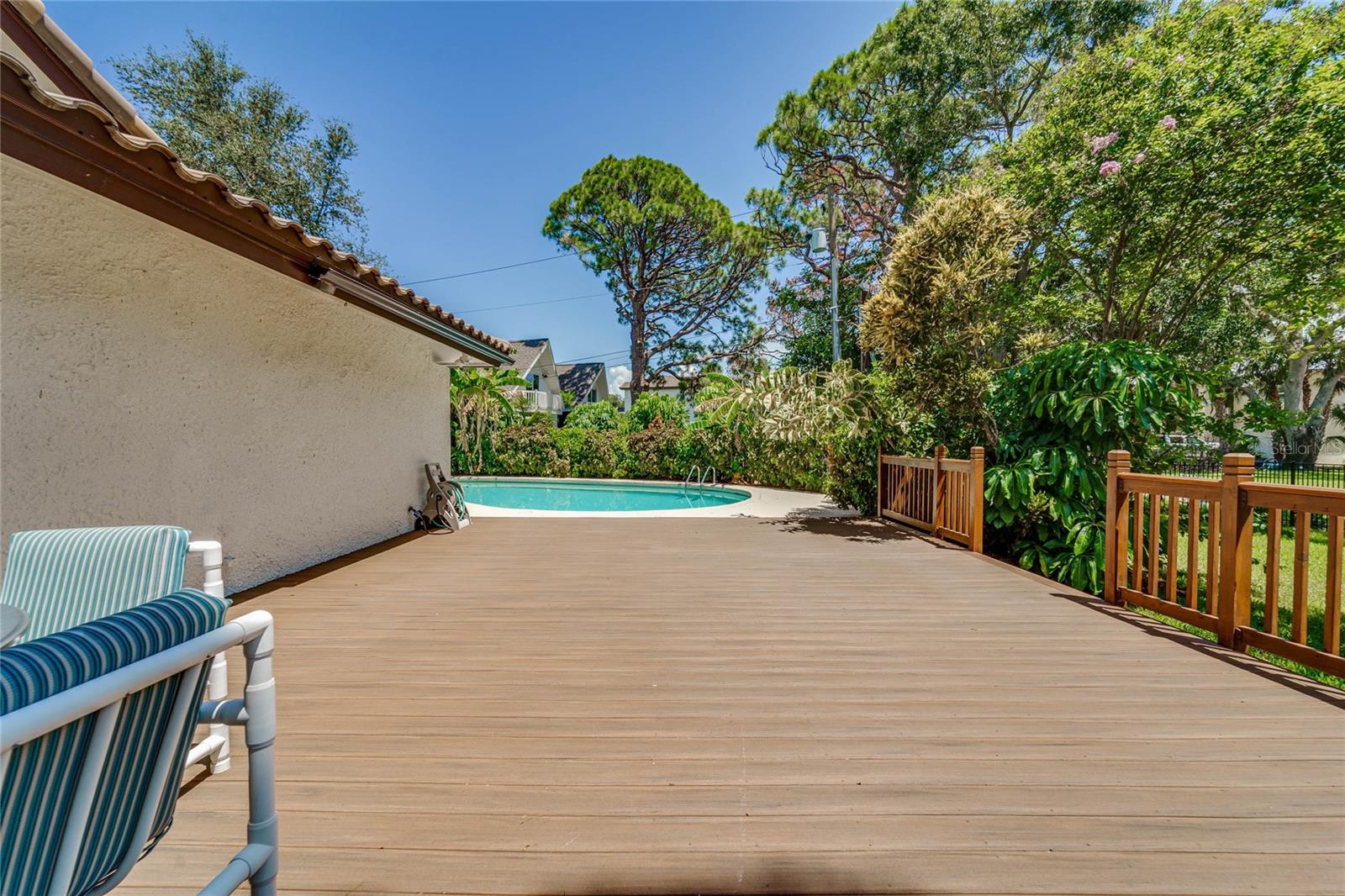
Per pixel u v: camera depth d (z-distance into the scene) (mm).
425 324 4641
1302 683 2244
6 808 670
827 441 7293
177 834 1403
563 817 1452
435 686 2207
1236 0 7273
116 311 2889
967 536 4969
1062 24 11172
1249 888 1228
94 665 728
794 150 14805
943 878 1256
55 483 2625
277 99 12922
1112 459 3365
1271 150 6543
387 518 5449
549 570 4180
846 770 1653
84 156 1982
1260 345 13078
